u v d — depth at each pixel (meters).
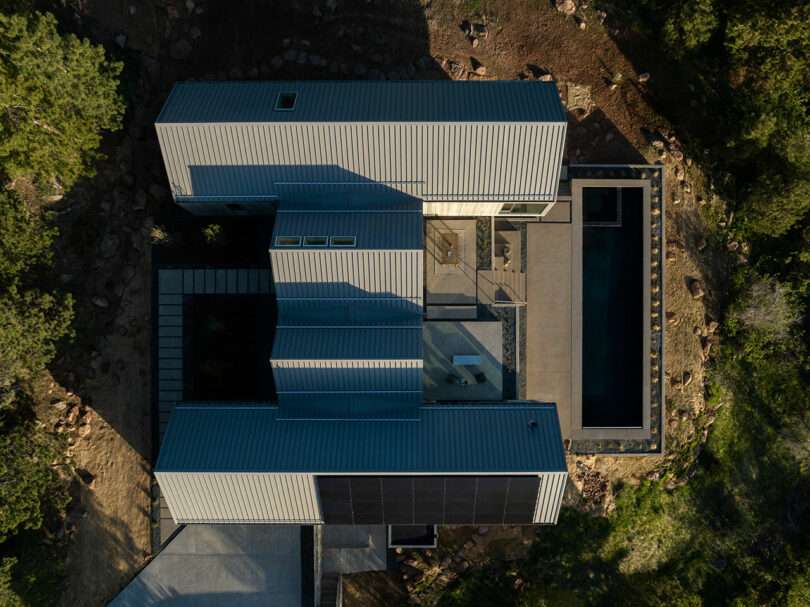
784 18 29.91
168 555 33.25
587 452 34.66
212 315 33.06
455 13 34.66
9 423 31.55
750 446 37.59
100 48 26.97
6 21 24.58
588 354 35.56
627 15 35.44
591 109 35.12
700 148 36.19
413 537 33.91
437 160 28.55
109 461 32.94
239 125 27.92
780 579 36.28
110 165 32.75
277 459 27.69
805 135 31.55
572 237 34.31
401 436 28.20
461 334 33.38
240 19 33.84
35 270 31.48
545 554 34.81
